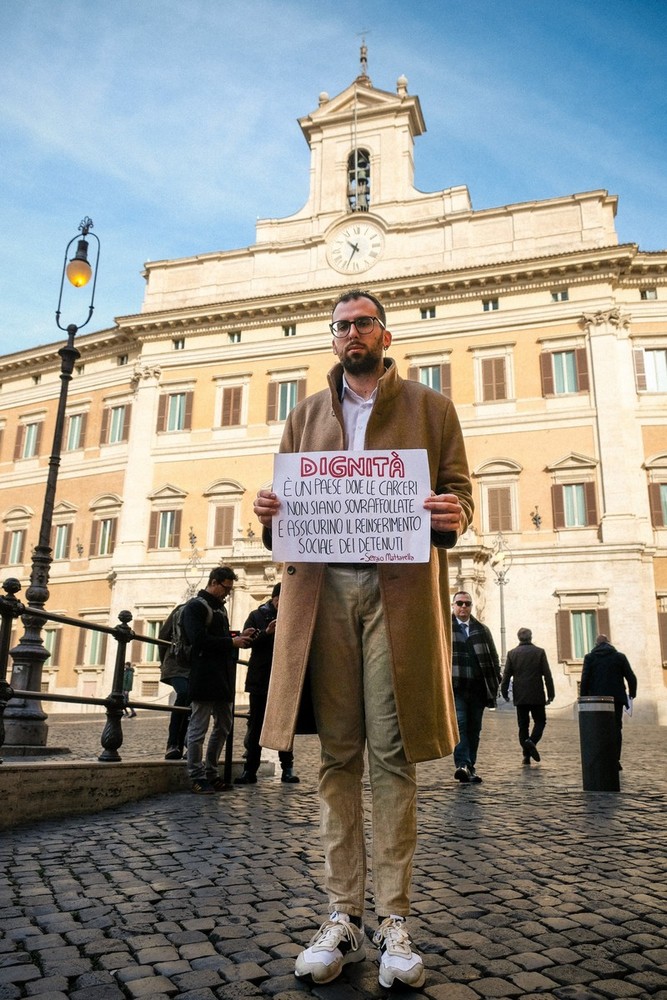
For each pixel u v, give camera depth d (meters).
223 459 31.09
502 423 28.09
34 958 2.38
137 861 3.72
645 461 26.81
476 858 3.90
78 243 10.65
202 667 6.48
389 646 2.40
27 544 34.56
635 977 2.26
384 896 2.34
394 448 2.64
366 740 2.54
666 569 25.80
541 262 28.20
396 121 32.75
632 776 8.05
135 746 10.66
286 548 2.54
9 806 4.59
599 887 3.30
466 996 2.11
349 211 32.62
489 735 14.93
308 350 31.22
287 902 3.03
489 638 7.84
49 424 35.91
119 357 35.06
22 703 8.40
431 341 29.64
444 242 30.41
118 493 32.66
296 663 2.46
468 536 26.77
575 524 26.56
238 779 7.32
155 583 30.08
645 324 28.09
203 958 2.39
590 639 25.33
